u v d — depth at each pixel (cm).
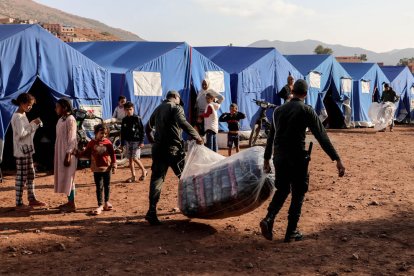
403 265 551
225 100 1770
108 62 1580
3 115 1115
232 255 598
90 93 1327
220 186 687
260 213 806
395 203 866
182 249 622
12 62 1166
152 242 652
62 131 800
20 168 827
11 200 910
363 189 995
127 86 1450
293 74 2122
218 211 693
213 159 751
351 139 2047
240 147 1716
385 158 1466
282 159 619
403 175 1164
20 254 600
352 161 1399
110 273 534
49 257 589
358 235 675
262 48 2070
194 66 1650
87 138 1272
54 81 1247
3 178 1151
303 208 834
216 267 554
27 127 827
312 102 2311
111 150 821
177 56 1589
